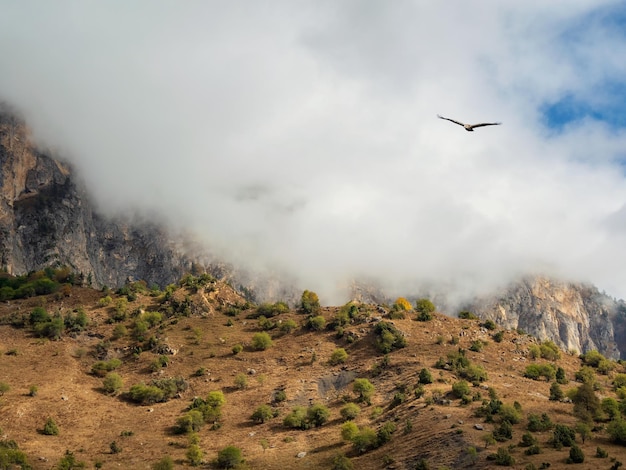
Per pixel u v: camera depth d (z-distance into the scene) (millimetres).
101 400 129750
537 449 81688
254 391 135250
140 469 98438
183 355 154875
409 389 122312
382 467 89812
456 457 84312
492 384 121812
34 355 147125
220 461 99250
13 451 95188
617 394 123562
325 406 125188
